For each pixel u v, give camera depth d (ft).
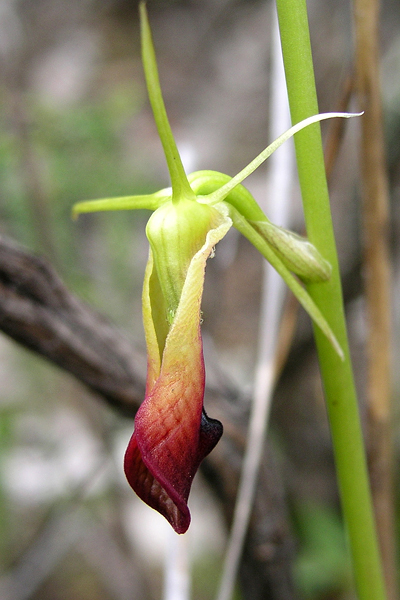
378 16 0.49
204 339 0.59
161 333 0.42
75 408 0.82
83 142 0.74
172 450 0.40
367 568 0.48
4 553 0.80
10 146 0.70
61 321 0.49
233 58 1.52
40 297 0.48
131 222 0.83
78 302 0.50
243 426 0.55
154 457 0.40
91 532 0.80
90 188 0.75
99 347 0.50
